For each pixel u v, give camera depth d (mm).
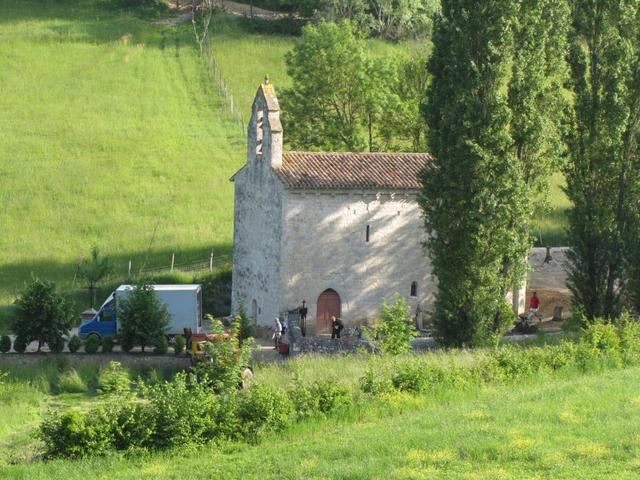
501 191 121438
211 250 182125
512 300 146875
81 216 197500
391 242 142125
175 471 73875
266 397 83875
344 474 69062
